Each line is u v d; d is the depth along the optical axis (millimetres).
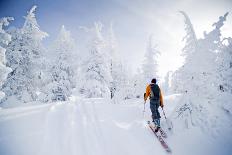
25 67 19766
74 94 26844
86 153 5801
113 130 7301
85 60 25203
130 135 6910
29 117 8734
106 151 5941
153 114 7324
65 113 9500
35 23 20594
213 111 6809
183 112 7402
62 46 22781
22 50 19750
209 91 7289
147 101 12078
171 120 7496
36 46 20609
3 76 12219
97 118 8719
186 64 8234
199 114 6992
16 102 18359
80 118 8719
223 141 6070
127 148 6129
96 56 25172
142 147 6215
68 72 22531
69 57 22875
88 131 7211
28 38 20375
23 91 19359
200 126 6727
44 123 7895
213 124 6570
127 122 8148
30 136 6715
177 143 6449
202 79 7539
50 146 6141
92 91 23609
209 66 7551
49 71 21344
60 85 20859
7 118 8688
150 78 27062
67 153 5793
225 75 7344
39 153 5773
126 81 30938
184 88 8008
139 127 7566
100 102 13742
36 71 19734
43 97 19516
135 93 26688
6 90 18578
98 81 24203
